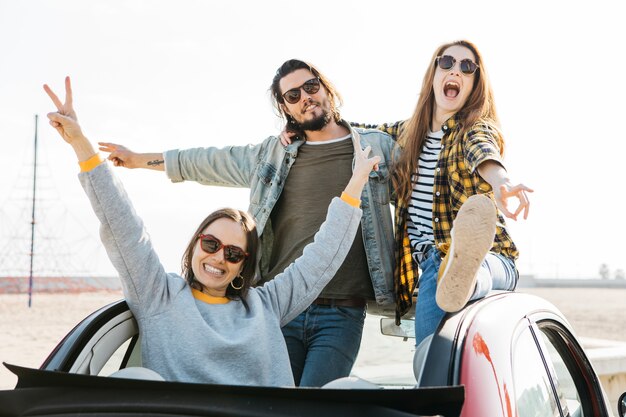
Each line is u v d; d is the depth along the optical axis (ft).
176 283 10.25
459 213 8.78
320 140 13.60
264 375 10.01
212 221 10.52
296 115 13.37
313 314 12.73
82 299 124.67
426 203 12.82
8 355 49.65
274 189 13.52
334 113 13.57
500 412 7.65
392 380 11.05
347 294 12.84
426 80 13.16
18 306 100.63
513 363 8.45
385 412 6.73
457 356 7.83
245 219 10.61
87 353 9.40
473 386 7.61
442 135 12.88
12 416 7.43
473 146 11.74
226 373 9.68
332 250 11.39
